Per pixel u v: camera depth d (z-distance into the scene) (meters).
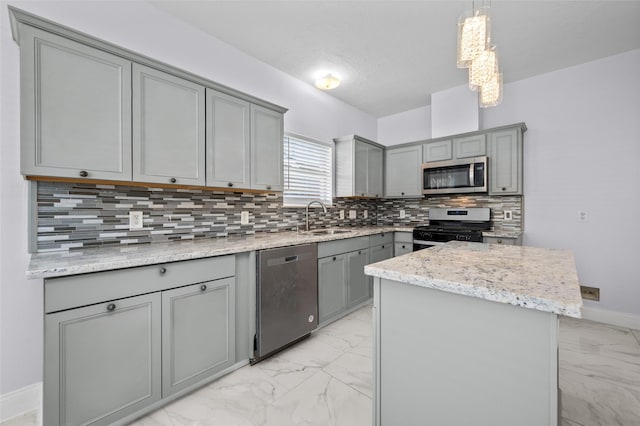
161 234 2.10
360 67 2.93
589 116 2.82
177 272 1.59
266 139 2.46
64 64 1.44
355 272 2.98
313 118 3.40
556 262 1.26
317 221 3.47
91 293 1.29
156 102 1.78
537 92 3.10
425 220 4.02
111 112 1.59
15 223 1.55
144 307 1.46
